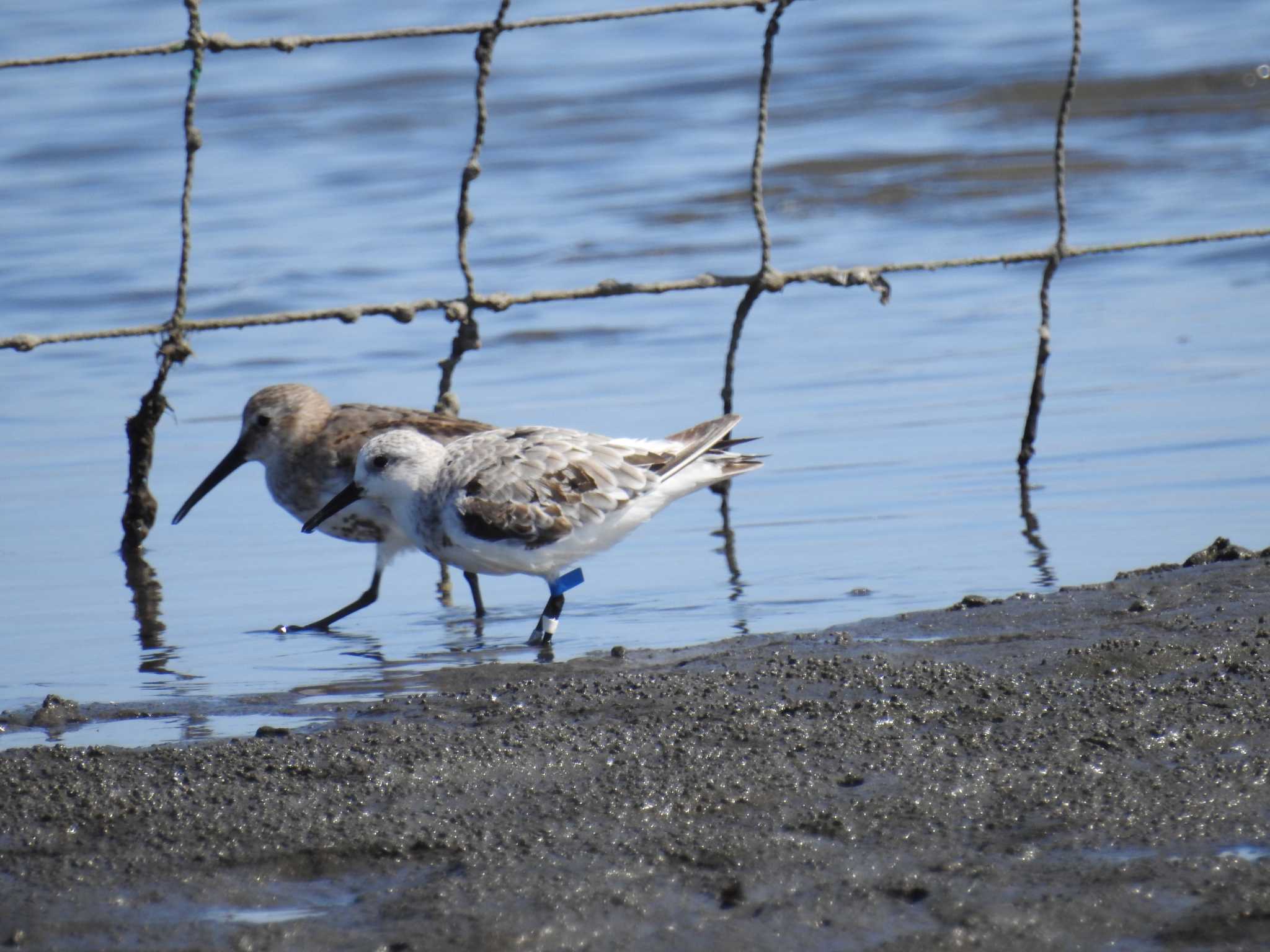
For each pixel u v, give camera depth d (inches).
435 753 342.0
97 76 1258.6
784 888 279.3
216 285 844.6
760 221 624.1
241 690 417.4
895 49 1312.7
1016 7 1424.7
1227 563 470.9
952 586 492.4
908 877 281.3
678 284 620.7
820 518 573.6
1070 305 804.0
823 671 387.9
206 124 1154.0
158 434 685.9
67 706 399.2
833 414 679.1
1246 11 1359.5
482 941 263.9
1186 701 357.7
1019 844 292.0
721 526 575.8
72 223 957.2
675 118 1166.3
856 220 949.8
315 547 586.6
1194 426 637.9
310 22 1348.4
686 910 272.7
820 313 817.5
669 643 452.1
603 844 297.9
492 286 848.9
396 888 285.6
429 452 473.7
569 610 494.6
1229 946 255.4
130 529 582.2
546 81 1252.5
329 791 325.7
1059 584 487.5
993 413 671.8
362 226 952.3
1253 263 840.3
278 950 263.6
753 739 345.4
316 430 548.7
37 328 797.2
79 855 301.7
